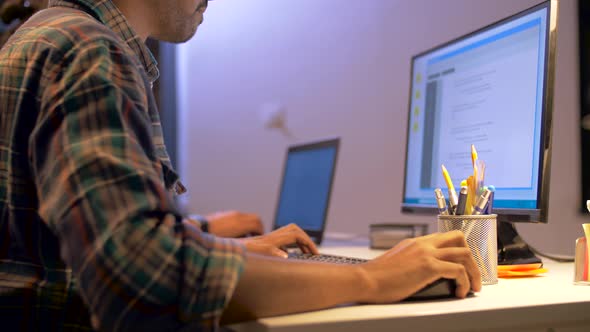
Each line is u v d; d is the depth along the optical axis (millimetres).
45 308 710
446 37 1635
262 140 2615
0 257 723
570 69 1350
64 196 598
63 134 620
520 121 1042
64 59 668
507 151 1067
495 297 754
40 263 721
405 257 737
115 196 591
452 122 1229
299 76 2350
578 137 1328
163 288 588
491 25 1137
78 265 589
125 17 882
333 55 2148
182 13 916
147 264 584
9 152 692
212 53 2973
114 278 577
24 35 735
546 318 699
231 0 2803
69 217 592
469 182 919
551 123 973
